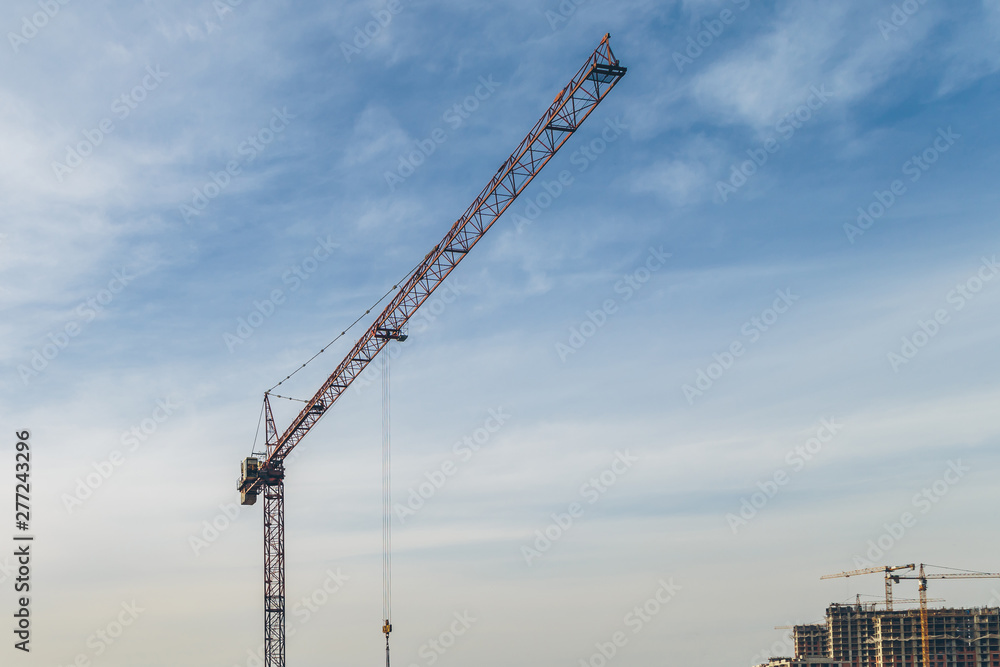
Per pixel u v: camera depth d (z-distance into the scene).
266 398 152.75
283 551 149.50
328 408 143.25
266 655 145.25
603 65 92.19
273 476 149.62
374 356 133.50
